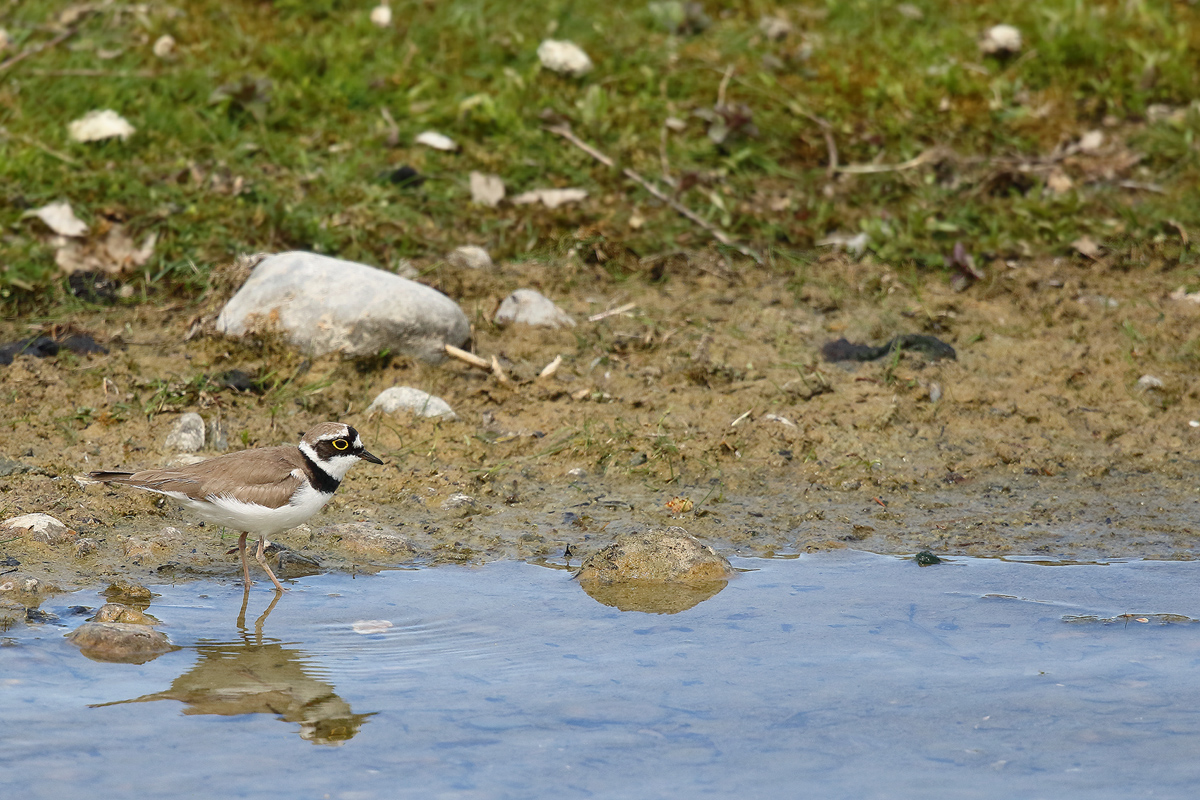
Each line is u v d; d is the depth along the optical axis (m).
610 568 9.90
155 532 10.48
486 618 9.20
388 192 15.75
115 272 14.27
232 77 16.94
